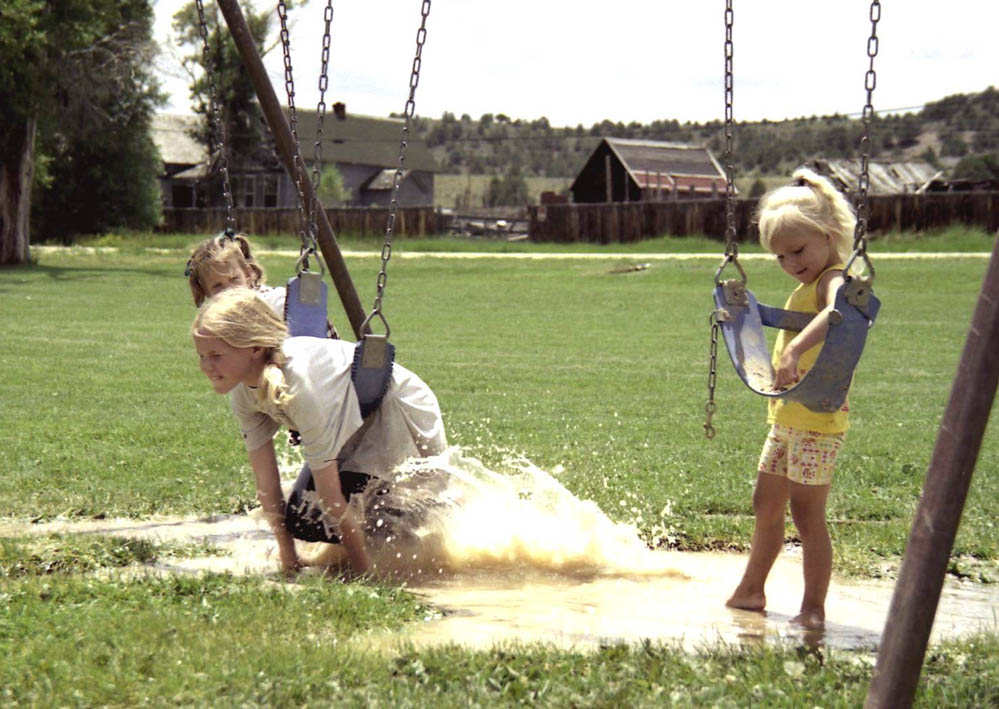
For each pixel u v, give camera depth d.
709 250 43.59
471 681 3.07
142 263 39.72
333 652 3.25
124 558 4.71
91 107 39.72
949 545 2.75
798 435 4.18
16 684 2.96
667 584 4.65
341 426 4.54
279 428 4.91
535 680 3.12
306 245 5.04
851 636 3.90
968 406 2.74
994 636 3.75
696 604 4.32
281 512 4.82
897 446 8.52
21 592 3.84
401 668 3.19
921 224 42.91
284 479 6.68
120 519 5.68
